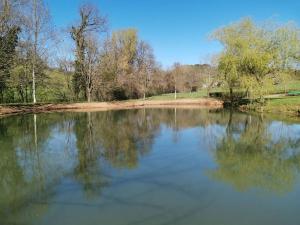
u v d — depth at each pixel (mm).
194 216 7375
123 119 27562
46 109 37000
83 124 23875
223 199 8438
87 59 44531
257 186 9477
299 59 34031
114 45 52969
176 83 65188
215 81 45156
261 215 7461
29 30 34781
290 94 43500
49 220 7188
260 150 14484
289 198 8516
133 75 52406
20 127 21906
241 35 35625
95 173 10719
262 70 32625
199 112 34156
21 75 37469
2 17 28547
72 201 8258
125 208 7805
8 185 9578
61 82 47000
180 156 13180
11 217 7367
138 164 11930
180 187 9312
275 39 34156
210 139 17219
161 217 7316
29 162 12305
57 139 17281
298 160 12609
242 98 42844
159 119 27406
